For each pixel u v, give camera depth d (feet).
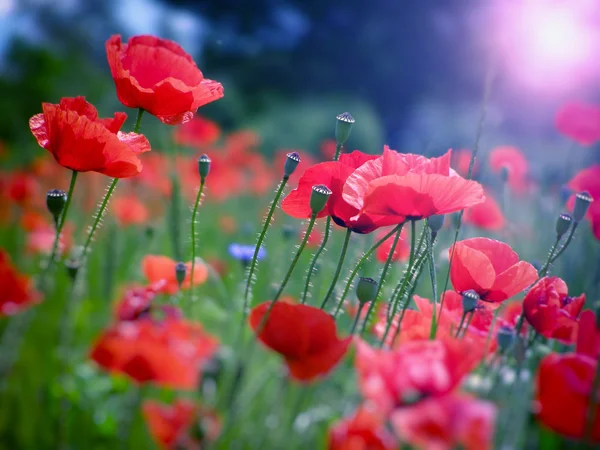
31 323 2.95
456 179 1.95
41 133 2.25
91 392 2.73
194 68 2.35
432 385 1.68
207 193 5.84
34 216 4.46
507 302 2.91
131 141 2.27
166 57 2.34
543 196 4.71
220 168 5.65
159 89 2.23
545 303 2.11
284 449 2.16
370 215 2.07
